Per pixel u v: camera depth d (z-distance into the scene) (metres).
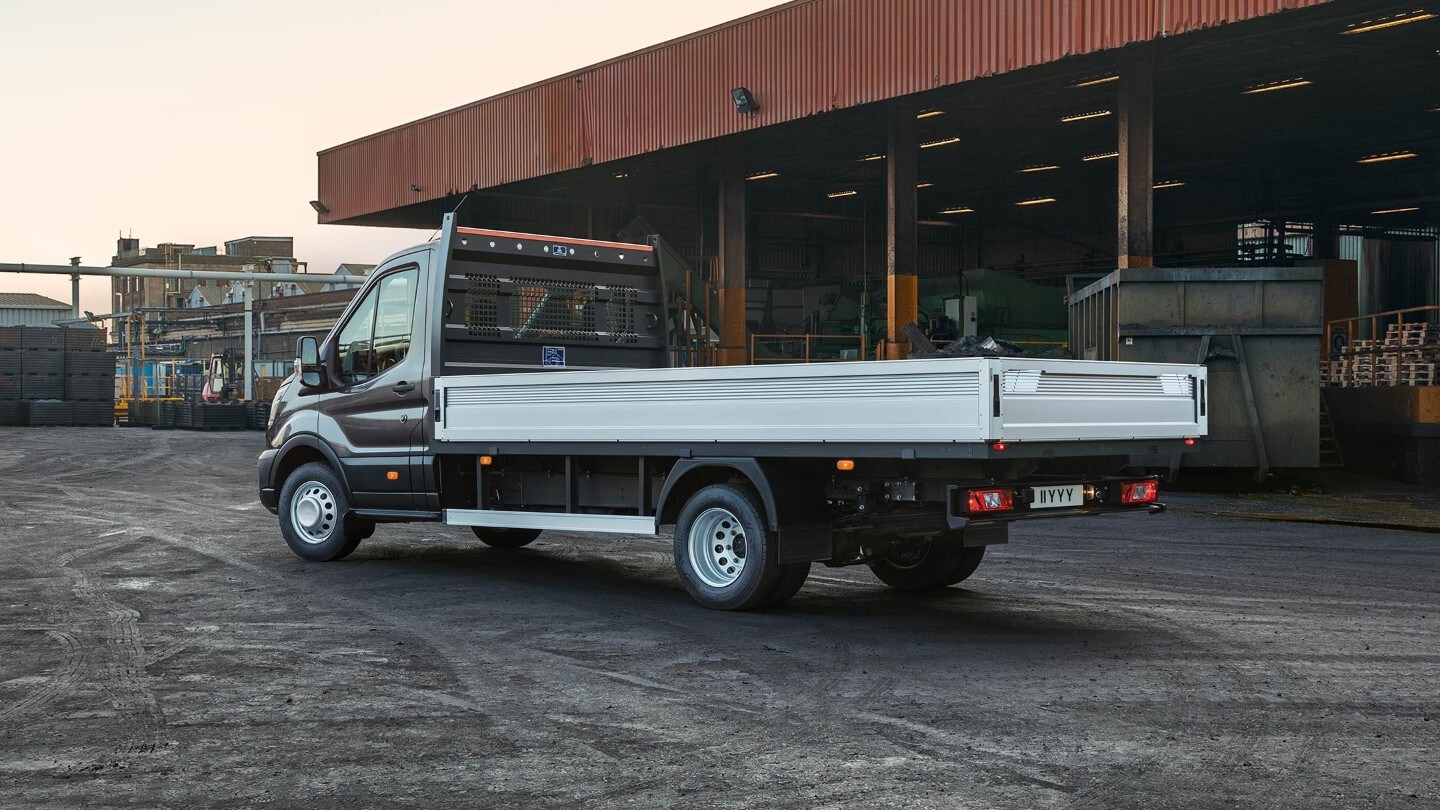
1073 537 12.68
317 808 4.43
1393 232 46.41
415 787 4.66
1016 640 7.43
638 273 11.21
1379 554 11.48
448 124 38.00
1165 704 5.90
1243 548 11.86
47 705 5.91
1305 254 47.06
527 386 9.06
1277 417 18.11
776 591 8.15
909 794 4.57
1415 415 18.88
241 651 7.14
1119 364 7.57
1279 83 30.52
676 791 4.61
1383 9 22.47
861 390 7.19
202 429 46.00
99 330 48.97
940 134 37.34
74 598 9.02
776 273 49.38
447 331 9.91
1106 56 23.77
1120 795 4.56
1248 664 6.78
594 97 32.69
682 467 8.28
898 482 7.62
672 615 8.25
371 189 41.25
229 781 4.74
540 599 8.93
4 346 47.12
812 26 26.62
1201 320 18.11
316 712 5.77
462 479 10.09
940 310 33.16
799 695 6.08
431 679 6.43
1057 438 7.05
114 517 14.97
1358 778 4.77
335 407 10.60
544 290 10.55
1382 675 6.52
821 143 37.16
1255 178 44.38
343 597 9.03
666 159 35.09
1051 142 38.84
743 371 7.78
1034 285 32.94
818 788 4.64
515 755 5.08
